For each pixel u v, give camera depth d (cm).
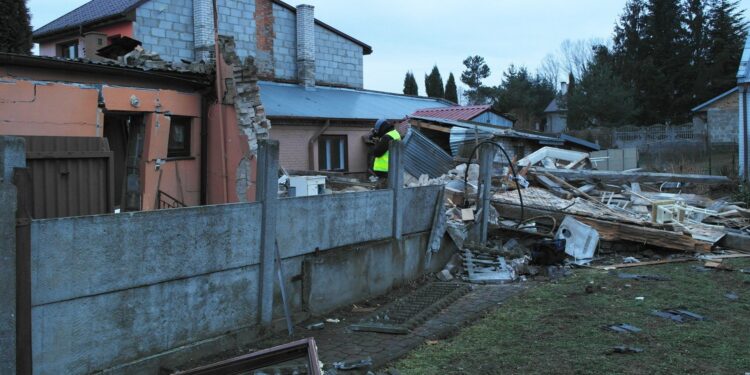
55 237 409
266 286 588
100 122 849
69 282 420
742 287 760
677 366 486
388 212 785
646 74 4266
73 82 823
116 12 1692
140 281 470
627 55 4634
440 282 845
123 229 455
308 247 650
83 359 432
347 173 1895
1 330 372
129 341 465
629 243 1026
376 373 493
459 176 1475
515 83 5003
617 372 476
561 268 895
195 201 1035
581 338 567
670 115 4312
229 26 1944
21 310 387
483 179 1005
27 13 1109
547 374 478
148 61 1020
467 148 1936
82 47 1788
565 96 4947
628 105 4022
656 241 995
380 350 550
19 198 385
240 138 995
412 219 833
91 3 2078
